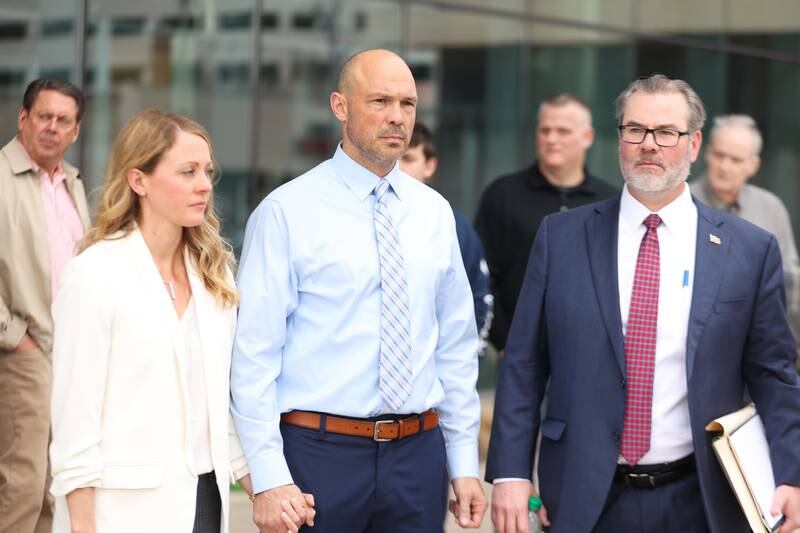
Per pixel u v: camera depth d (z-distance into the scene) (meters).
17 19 13.84
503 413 7.88
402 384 7.33
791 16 22.66
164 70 15.12
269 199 7.43
